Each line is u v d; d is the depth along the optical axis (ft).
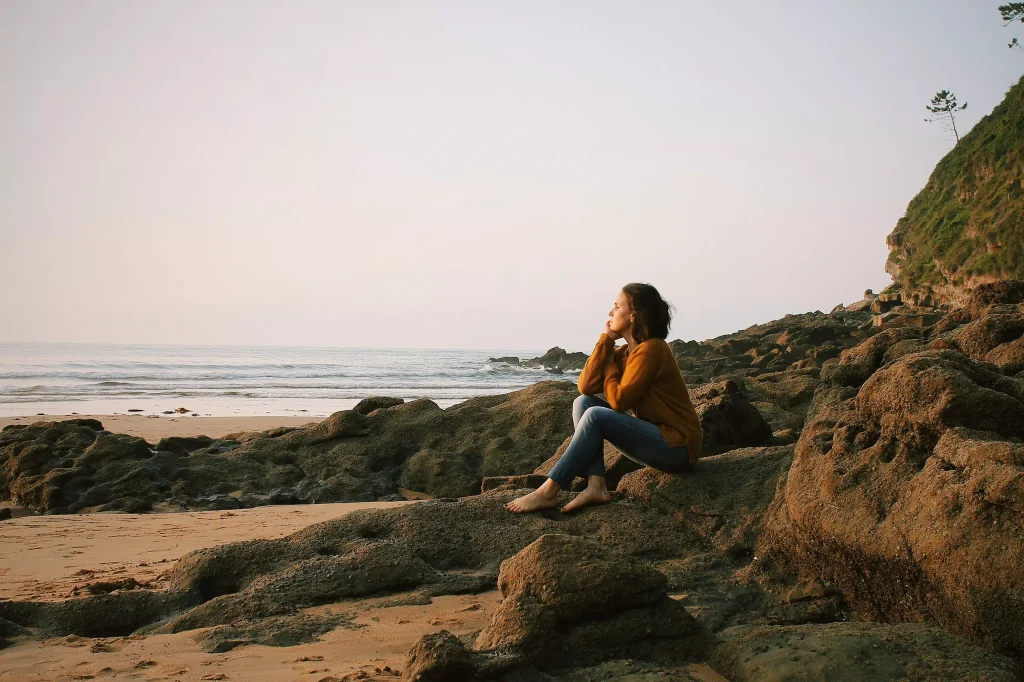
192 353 255.50
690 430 17.70
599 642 12.00
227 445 44.39
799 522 14.56
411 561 16.11
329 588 15.29
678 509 17.52
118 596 15.51
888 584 12.84
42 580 19.57
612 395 17.54
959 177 171.42
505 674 10.80
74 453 40.52
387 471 40.73
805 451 15.67
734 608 14.40
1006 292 28.94
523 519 17.87
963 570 11.14
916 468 13.61
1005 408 13.10
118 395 104.78
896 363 14.89
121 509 34.88
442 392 126.41
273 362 211.41
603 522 17.53
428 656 10.44
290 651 12.67
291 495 37.60
